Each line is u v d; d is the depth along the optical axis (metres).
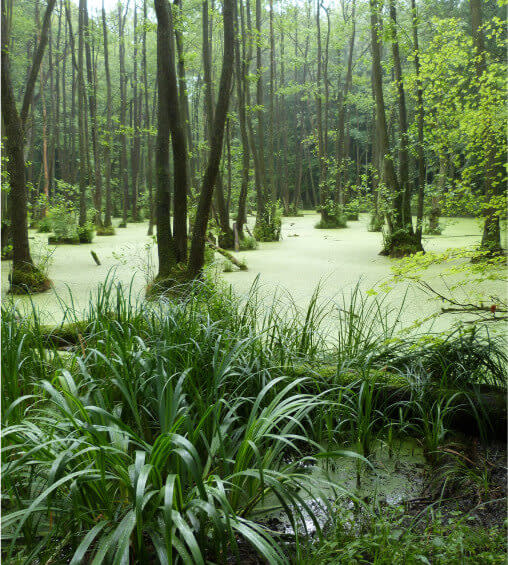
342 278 7.21
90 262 8.92
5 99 6.22
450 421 2.62
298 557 1.62
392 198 9.46
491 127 3.37
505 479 2.21
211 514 1.47
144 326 3.11
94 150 14.50
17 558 1.65
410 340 3.25
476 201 3.56
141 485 1.41
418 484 2.21
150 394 2.21
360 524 1.85
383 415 2.59
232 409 2.09
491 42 7.37
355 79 16.42
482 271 2.56
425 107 5.67
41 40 6.37
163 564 1.44
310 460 2.39
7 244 8.75
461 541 1.59
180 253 6.19
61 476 1.72
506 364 3.10
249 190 18.81
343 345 3.15
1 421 1.88
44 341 3.29
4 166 6.50
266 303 5.51
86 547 1.40
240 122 11.17
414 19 8.12
